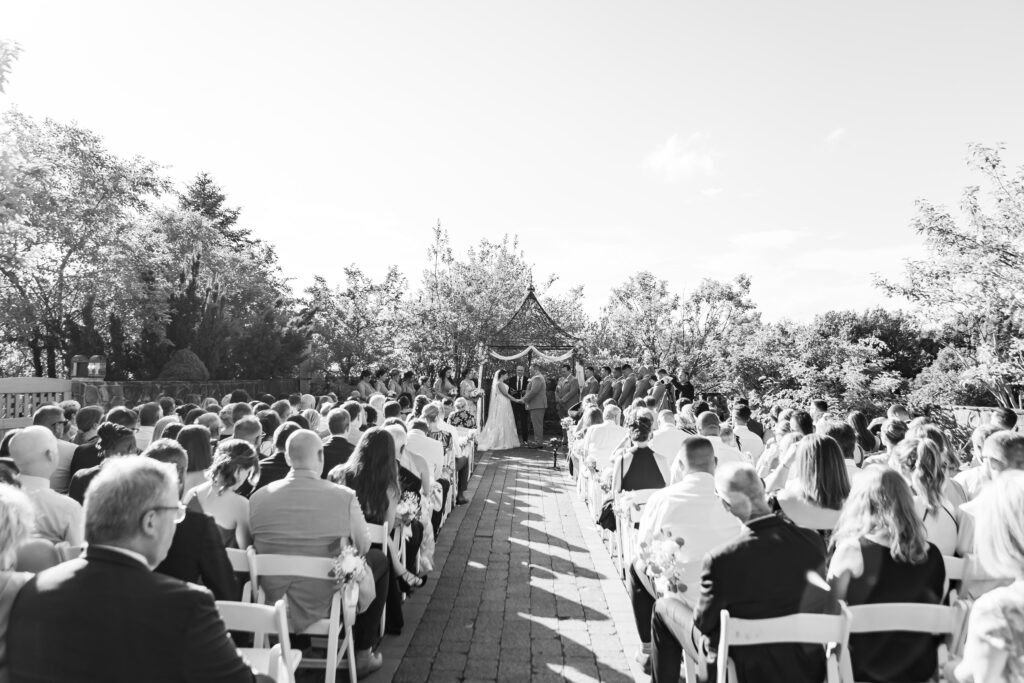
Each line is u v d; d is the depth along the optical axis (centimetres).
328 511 439
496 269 2923
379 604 492
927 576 325
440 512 859
